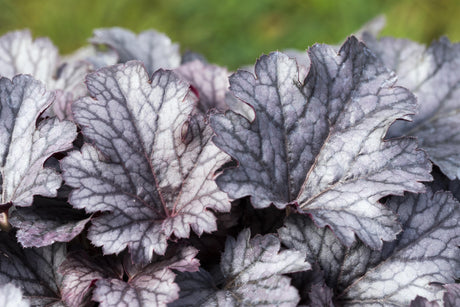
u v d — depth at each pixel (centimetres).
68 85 55
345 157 48
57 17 118
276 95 48
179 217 46
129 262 47
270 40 124
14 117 47
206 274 47
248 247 46
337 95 48
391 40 56
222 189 45
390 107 48
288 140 48
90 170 46
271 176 47
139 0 121
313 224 47
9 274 46
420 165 47
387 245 47
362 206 46
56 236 45
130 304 44
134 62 48
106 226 45
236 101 55
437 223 47
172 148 47
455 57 56
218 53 122
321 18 127
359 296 47
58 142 46
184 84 48
